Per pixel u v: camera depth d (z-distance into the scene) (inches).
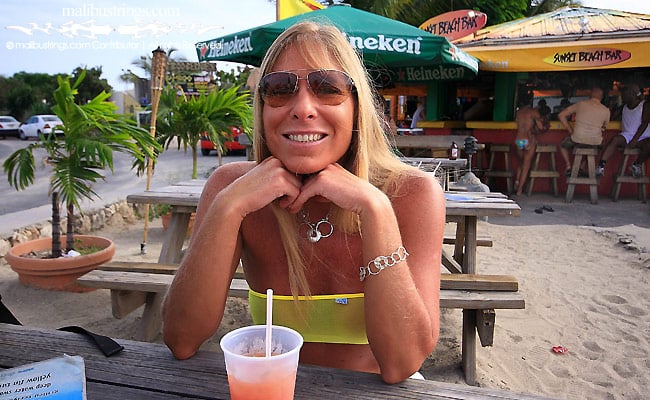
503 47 346.0
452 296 120.3
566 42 334.3
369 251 52.6
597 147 369.1
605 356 137.9
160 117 254.1
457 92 466.9
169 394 48.8
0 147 914.1
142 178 486.9
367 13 260.4
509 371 131.2
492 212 140.8
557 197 377.1
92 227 278.5
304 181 57.3
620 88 374.3
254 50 229.6
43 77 1868.8
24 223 240.4
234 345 43.8
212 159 670.5
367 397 48.4
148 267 143.3
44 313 163.8
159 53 215.3
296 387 49.8
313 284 62.1
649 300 176.1
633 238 255.1
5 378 49.7
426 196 62.3
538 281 197.5
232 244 54.9
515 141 385.4
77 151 170.9
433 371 132.0
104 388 49.6
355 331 62.2
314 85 54.1
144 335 143.3
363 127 59.4
